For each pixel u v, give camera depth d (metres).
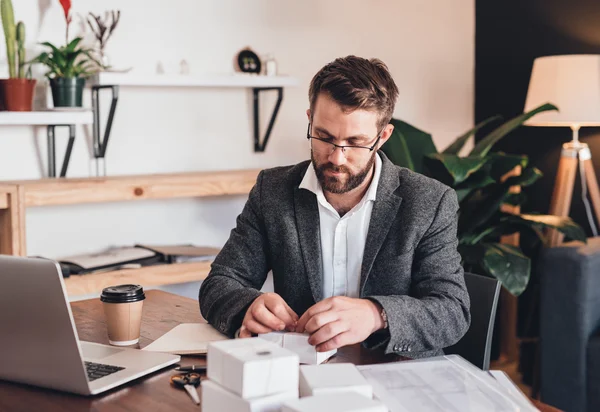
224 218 3.46
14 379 1.28
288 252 1.73
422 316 1.47
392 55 3.84
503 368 3.71
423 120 3.97
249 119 3.46
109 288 1.50
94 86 2.96
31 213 2.96
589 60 3.18
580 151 3.33
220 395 1.01
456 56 4.05
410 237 1.66
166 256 2.99
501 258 3.00
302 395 1.03
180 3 3.21
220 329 1.54
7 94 2.67
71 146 2.88
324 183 1.58
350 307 1.41
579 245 2.97
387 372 1.21
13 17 2.69
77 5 2.97
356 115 1.50
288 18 3.51
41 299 1.19
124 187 2.80
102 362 1.34
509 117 3.95
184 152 3.30
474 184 3.04
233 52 3.37
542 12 3.76
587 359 2.83
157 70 3.18
